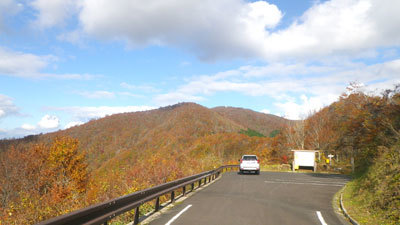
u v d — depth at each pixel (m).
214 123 159.88
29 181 33.53
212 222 7.37
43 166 37.78
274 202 11.00
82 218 4.82
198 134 138.75
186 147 106.38
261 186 16.64
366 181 11.77
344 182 20.47
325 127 48.28
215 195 12.64
